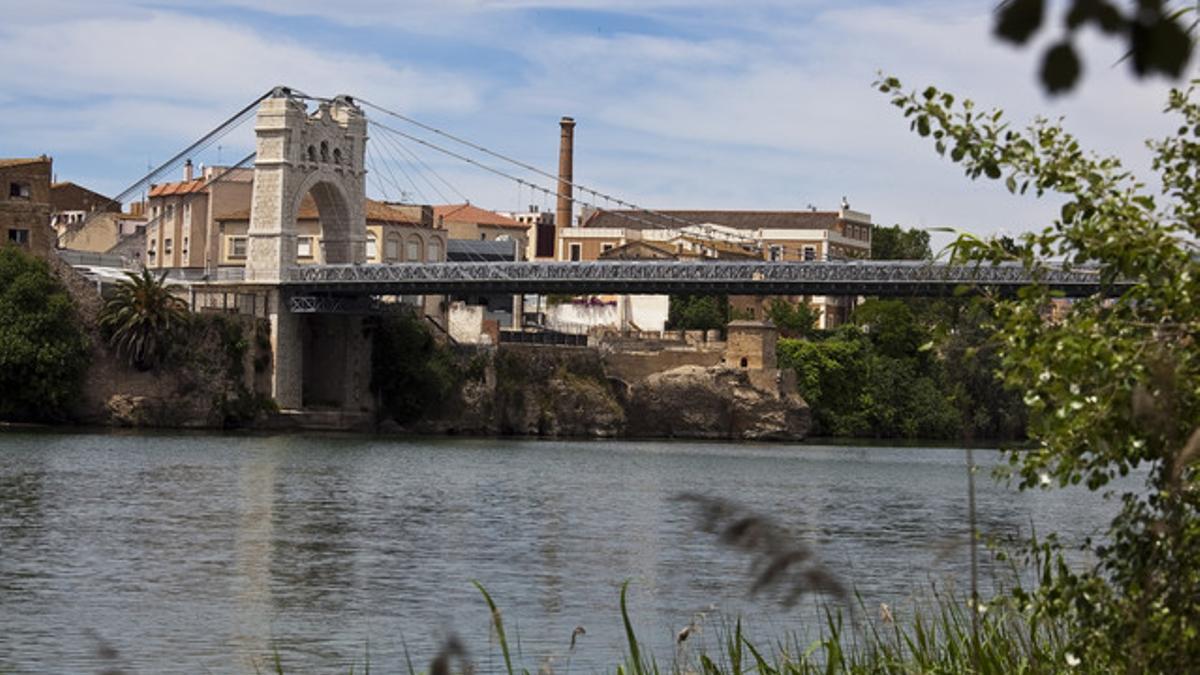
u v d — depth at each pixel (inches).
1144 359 425.4
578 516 2445.9
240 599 1513.3
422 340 5575.8
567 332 6732.3
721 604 1357.0
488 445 4749.0
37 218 4805.6
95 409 4761.3
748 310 7047.2
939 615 825.5
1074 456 446.9
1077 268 507.8
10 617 1374.3
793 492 3107.8
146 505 2433.6
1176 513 426.3
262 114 5388.8
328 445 4345.5
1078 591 472.7
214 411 4945.9
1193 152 508.4
